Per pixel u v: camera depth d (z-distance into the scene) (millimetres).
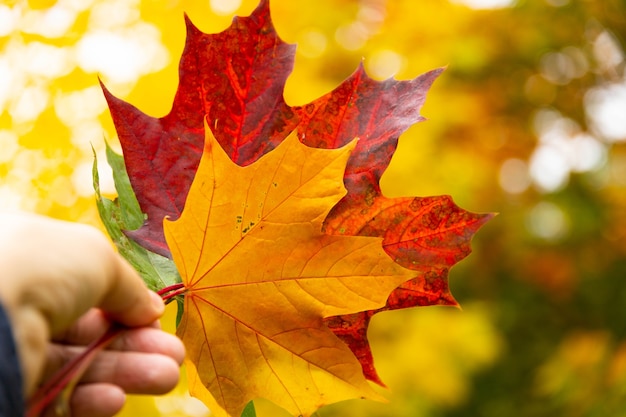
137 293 406
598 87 2805
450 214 501
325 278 464
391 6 2473
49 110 1352
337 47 2344
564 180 2826
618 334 2604
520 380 2902
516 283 3004
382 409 2127
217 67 515
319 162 451
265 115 517
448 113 2320
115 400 409
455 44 2400
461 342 2207
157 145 507
